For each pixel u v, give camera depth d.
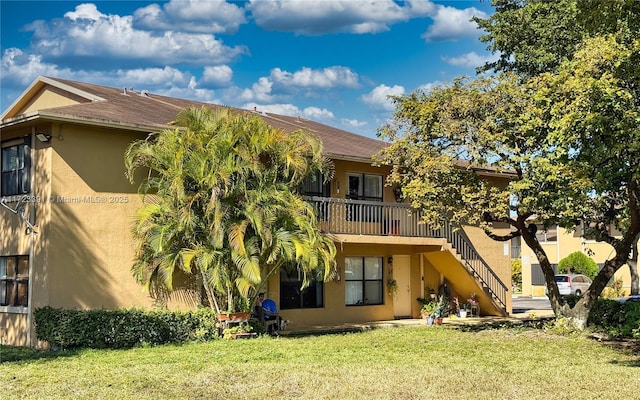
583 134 16.42
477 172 24.41
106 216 18.62
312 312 23.45
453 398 11.29
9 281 19.06
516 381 12.76
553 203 18.66
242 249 17.50
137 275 18.50
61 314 16.69
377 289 25.66
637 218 19.16
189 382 12.50
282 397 11.35
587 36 21.05
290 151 19.03
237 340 18.41
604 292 41.69
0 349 17.14
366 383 12.47
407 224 24.73
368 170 25.09
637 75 15.10
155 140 18.66
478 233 27.91
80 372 13.47
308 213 19.22
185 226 17.75
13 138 19.02
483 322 24.97
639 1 13.26
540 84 18.81
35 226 18.00
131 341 17.25
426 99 20.52
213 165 17.88
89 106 19.77
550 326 21.56
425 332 21.36
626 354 16.61
